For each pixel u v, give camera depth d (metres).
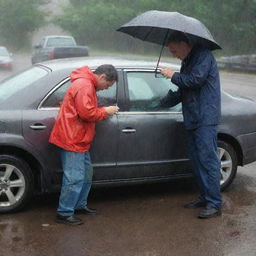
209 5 50.09
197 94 5.41
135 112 5.68
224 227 5.22
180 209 5.74
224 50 49.66
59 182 5.45
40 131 5.27
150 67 5.90
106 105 5.55
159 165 5.85
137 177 5.80
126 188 6.46
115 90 5.63
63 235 4.90
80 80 4.99
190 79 5.29
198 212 5.65
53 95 5.39
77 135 5.02
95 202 5.91
